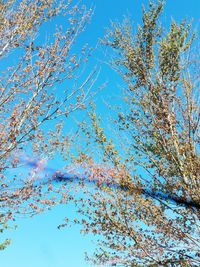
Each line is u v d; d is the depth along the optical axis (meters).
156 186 10.48
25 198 9.25
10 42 9.99
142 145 11.50
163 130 11.16
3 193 9.14
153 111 11.83
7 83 9.34
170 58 12.51
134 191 10.02
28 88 9.49
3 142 9.00
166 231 10.12
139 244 9.79
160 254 9.97
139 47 13.07
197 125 11.03
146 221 10.20
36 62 9.70
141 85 12.37
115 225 9.84
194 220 10.12
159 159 11.09
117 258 10.02
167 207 10.30
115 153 10.18
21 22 10.23
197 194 10.04
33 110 9.27
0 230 9.05
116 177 10.08
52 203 9.52
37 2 10.54
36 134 9.42
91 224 10.05
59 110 9.51
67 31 10.16
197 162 10.23
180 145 10.91
